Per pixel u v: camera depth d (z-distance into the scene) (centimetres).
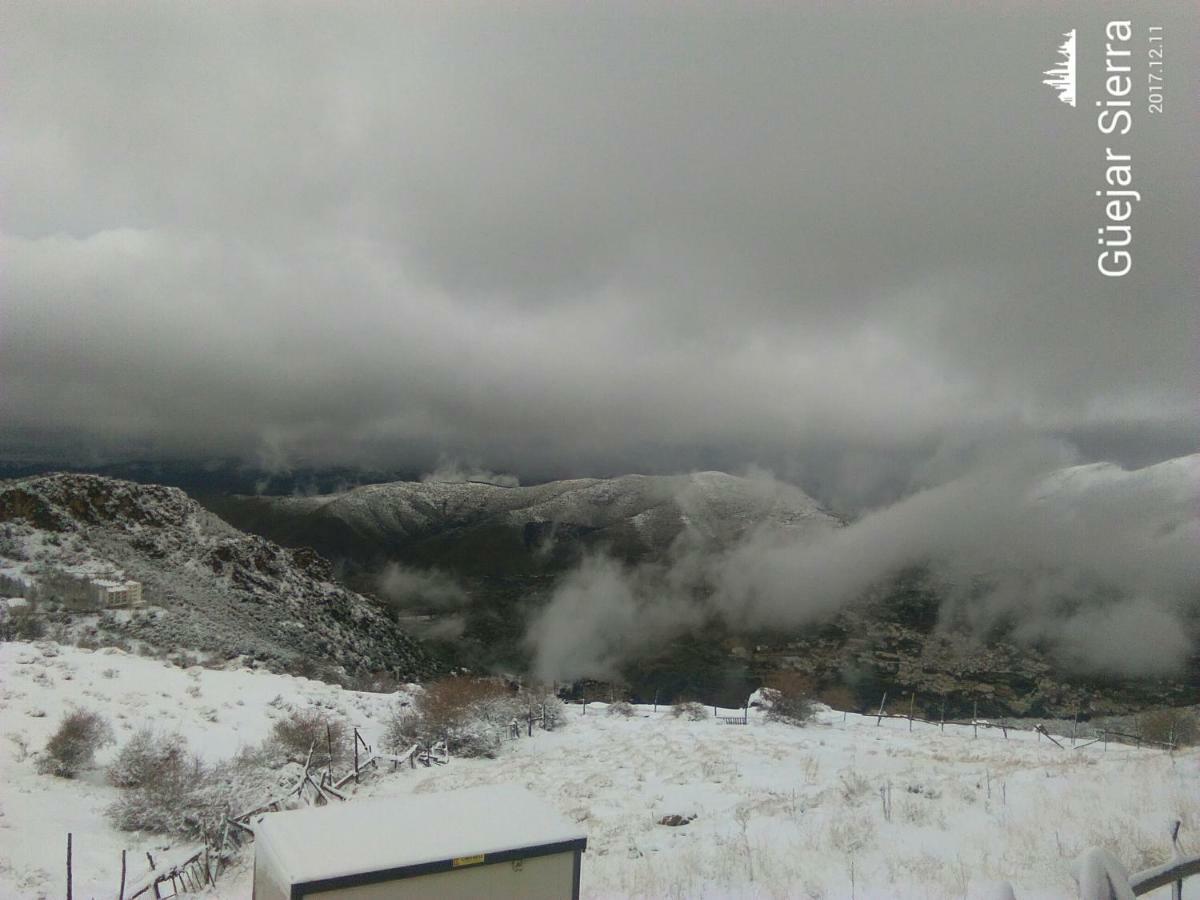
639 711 3691
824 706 3794
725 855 1314
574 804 1838
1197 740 2822
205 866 1739
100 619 5559
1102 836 1238
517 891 807
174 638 5491
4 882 1595
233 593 7956
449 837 823
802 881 1160
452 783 2311
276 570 9100
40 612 5409
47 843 1803
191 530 9025
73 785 2158
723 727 3011
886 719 3569
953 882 1105
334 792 2247
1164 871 836
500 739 3034
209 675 3503
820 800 1608
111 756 2320
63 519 7919
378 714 3319
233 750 2552
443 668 9606
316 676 4856
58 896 1576
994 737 2994
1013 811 1420
